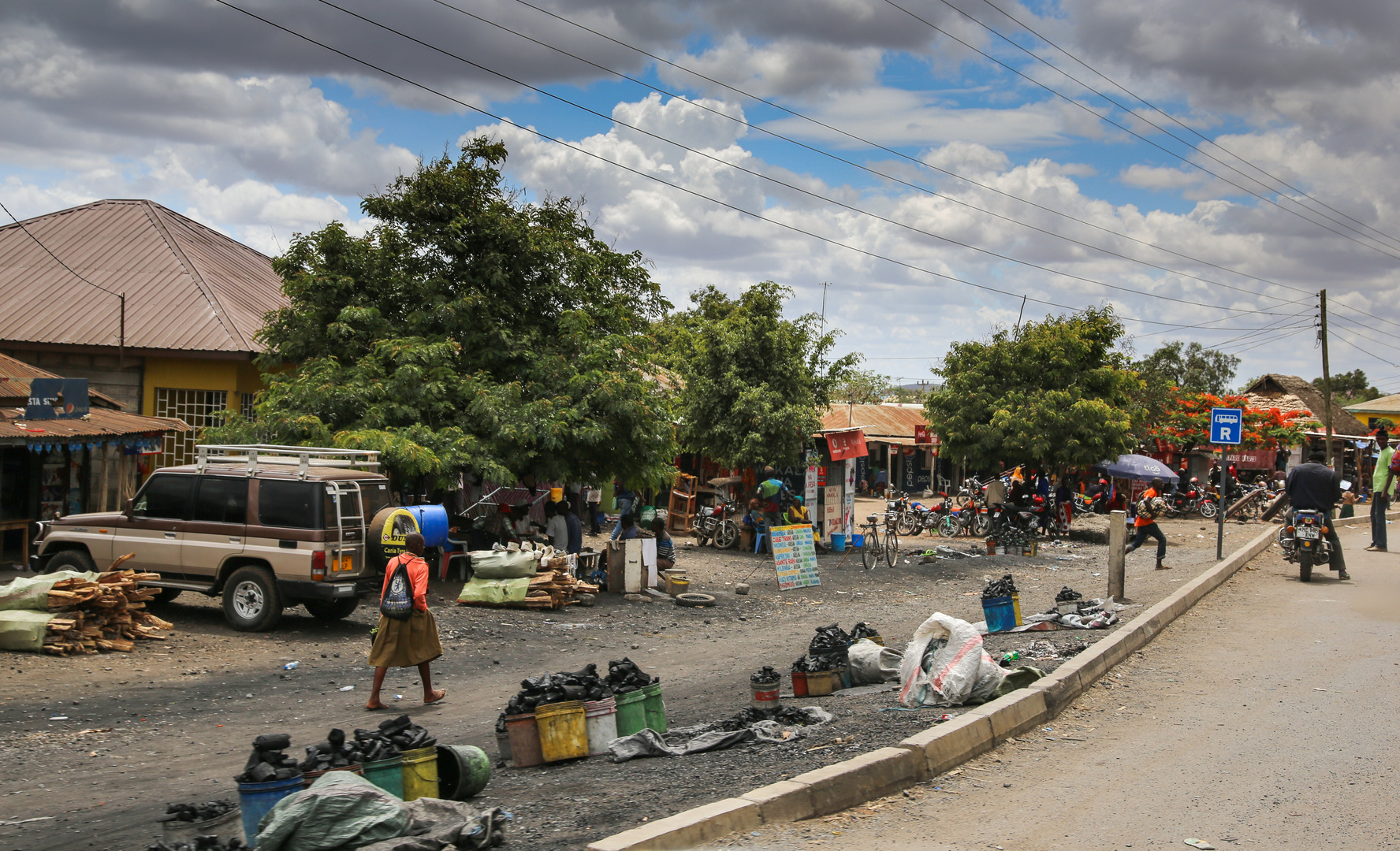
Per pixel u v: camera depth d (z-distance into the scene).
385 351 17.25
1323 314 39.03
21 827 5.96
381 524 13.03
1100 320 33.22
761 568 22.19
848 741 6.75
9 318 21.05
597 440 17.42
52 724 8.52
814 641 10.02
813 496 25.31
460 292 18.59
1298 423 44.28
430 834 4.81
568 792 6.17
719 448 25.73
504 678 11.19
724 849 4.73
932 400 33.78
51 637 10.94
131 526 13.41
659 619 15.67
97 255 23.80
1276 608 12.94
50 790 6.80
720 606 17.12
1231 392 63.66
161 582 13.22
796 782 5.42
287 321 18.27
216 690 10.01
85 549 13.65
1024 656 9.73
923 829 5.16
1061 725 7.40
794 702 9.16
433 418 17.56
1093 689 8.51
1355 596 14.00
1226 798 5.69
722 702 9.82
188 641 12.08
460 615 14.74
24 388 17.23
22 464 17.36
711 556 23.97
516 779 6.83
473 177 19.08
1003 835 5.08
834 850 4.80
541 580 15.66
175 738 8.30
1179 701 8.10
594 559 18.19
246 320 22.17
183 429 19.73
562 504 18.88
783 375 25.34
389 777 5.59
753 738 7.25
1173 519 35.47
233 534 12.88
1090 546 27.78
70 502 18.61
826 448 26.09
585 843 4.90
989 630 12.26
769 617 16.16
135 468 20.41
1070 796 5.74
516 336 18.91
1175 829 5.19
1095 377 32.25
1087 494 37.69
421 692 10.36
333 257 18.39
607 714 7.45
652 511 26.22
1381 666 9.45
